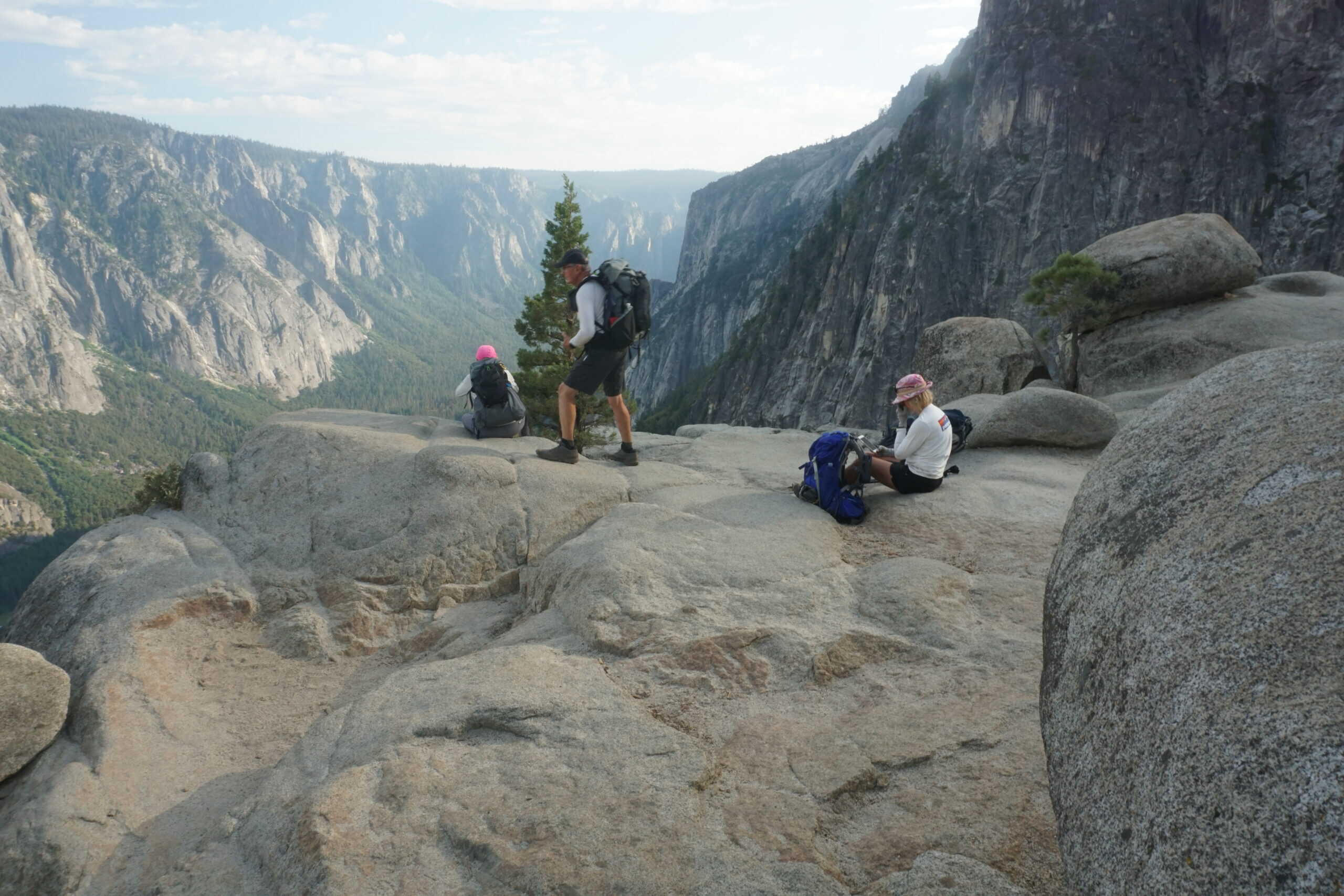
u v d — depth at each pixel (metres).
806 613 5.48
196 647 6.37
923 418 7.85
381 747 4.12
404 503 7.78
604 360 8.66
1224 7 96.25
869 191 129.50
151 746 5.23
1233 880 1.57
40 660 5.24
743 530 6.96
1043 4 107.12
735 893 3.11
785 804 3.63
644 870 3.23
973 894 2.99
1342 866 1.36
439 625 6.72
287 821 3.76
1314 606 1.74
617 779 3.78
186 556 7.24
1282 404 2.46
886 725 4.20
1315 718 1.55
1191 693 1.90
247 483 8.32
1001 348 18.77
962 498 7.73
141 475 8.83
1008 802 3.53
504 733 4.21
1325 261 86.25
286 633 6.60
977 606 5.51
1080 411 10.35
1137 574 2.39
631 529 6.84
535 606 6.52
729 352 153.38
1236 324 18.92
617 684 4.69
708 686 4.67
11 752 5.05
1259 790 1.59
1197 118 95.12
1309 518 1.95
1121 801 2.05
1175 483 2.57
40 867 4.31
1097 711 2.32
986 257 105.44
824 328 125.50
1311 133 90.00
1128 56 99.31
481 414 9.89
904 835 3.41
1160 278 19.86
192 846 4.30
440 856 3.39
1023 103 105.25
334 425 9.59
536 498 7.88
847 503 7.47
